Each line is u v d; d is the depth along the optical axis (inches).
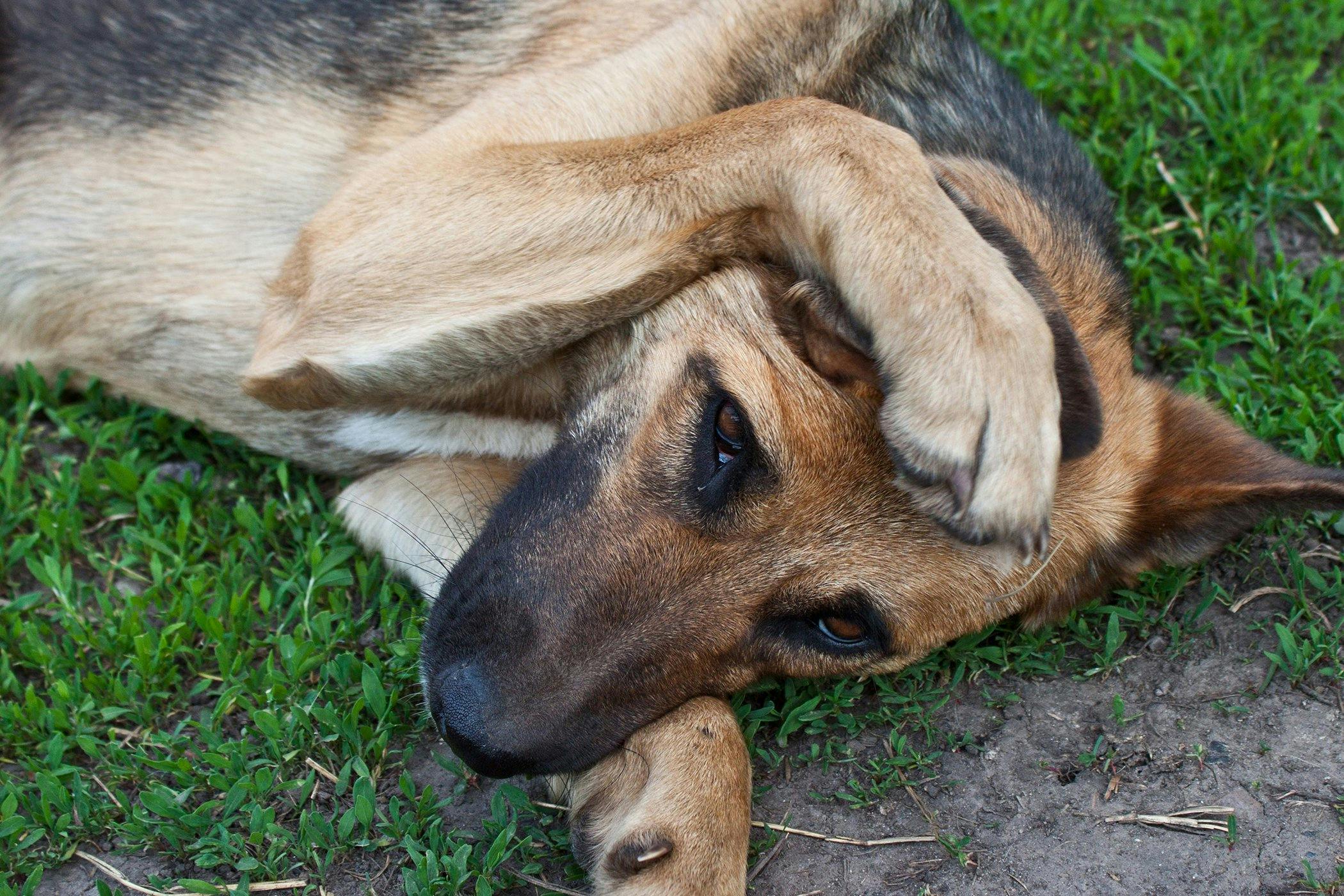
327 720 31.1
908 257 28.5
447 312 31.3
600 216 30.9
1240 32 42.3
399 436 34.4
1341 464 34.8
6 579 33.8
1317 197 38.9
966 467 27.6
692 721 30.3
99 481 34.9
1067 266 31.7
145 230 34.7
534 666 29.5
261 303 34.3
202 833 30.2
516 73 33.9
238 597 32.7
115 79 34.9
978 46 36.0
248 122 34.5
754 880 29.7
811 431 29.5
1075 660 32.6
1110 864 29.9
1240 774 30.8
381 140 34.3
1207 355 36.5
